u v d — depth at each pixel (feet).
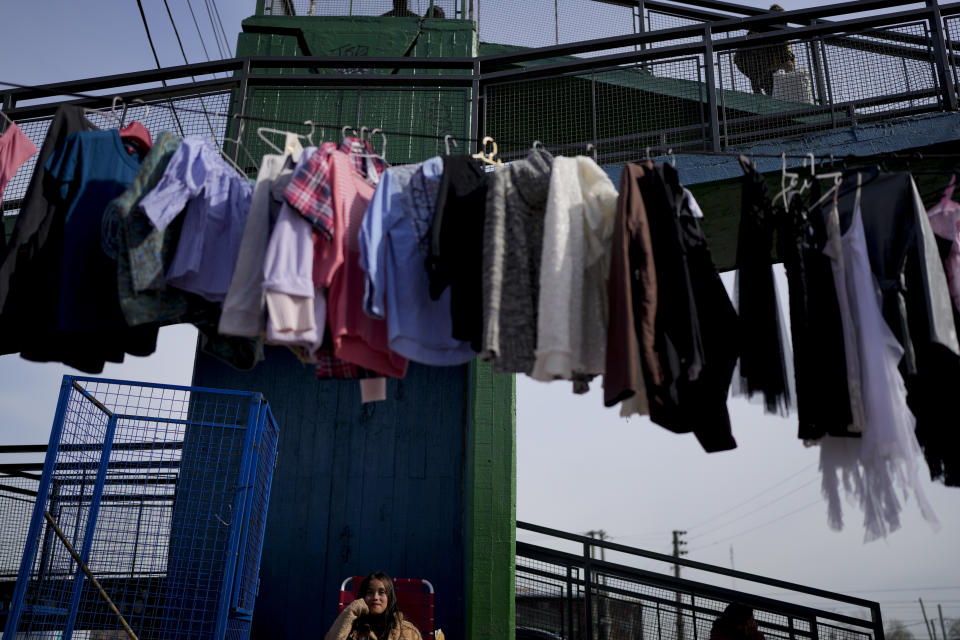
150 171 11.07
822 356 10.80
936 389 11.16
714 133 19.53
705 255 11.29
